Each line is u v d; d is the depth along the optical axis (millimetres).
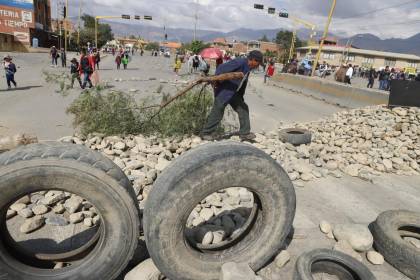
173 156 5949
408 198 5375
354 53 84312
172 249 2826
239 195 4605
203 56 17891
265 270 3363
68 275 2787
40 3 55188
